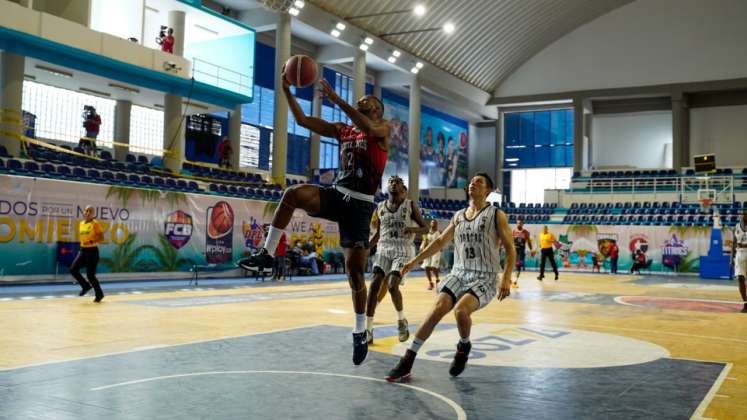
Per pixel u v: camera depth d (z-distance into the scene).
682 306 12.81
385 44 30.94
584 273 29.94
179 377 4.97
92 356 5.89
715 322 9.92
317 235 23.72
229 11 27.30
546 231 22.61
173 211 18.56
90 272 11.41
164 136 22.62
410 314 10.52
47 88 21.97
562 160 41.78
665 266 29.75
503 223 5.21
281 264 19.91
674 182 34.25
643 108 39.34
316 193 4.52
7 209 14.88
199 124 27.42
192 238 19.11
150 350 6.27
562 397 4.55
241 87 25.20
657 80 36.94
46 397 4.24
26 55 18.34
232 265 20.31
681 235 29.53
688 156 37.41
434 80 35.47
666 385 5.03
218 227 19.91
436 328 8.48
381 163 4.69
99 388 4.54
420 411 4.04
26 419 3.67
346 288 16.34
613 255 29.91
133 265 17.48
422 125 39.44
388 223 7.43
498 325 8.94
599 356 6.43
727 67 35.50
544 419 3.93
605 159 40.34
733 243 12.28
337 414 3.92
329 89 4.39
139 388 4.56
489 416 3.96
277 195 24.33
